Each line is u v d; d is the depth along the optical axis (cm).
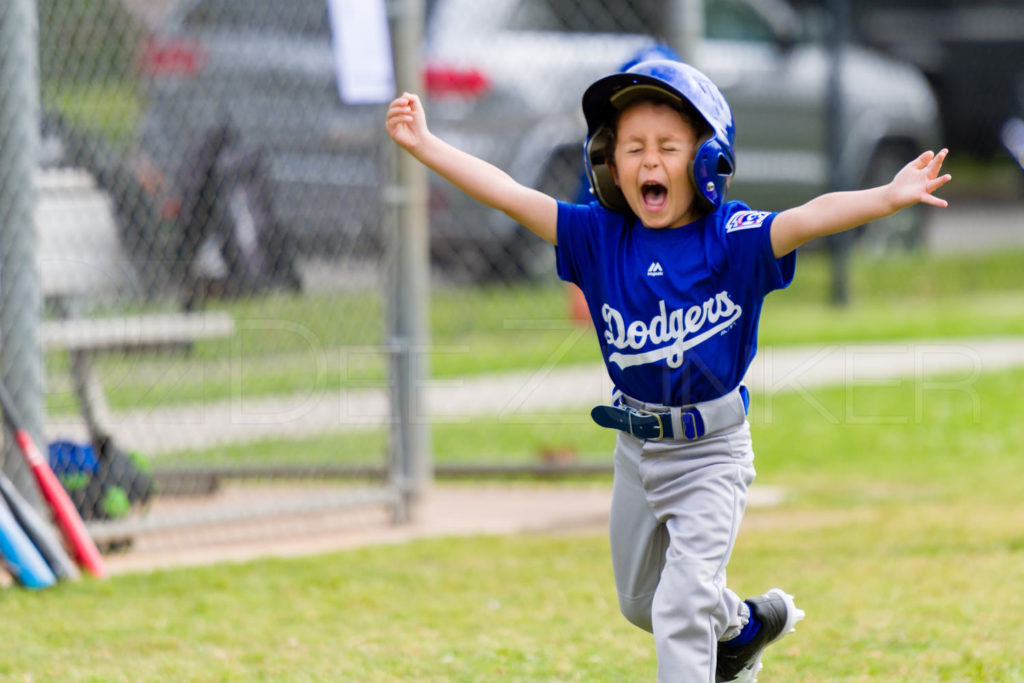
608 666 1223
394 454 1916
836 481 2080
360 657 1263
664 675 962
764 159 3816
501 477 2202
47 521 1666
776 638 1064
